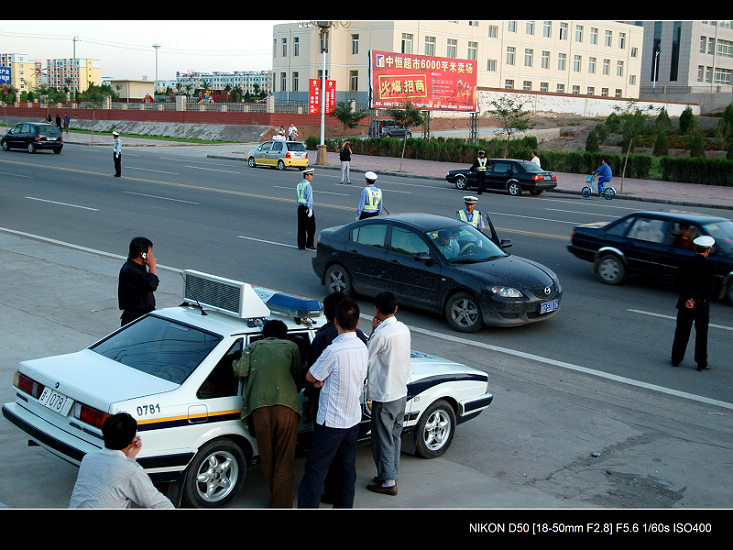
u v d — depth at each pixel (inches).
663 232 533.0
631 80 3545.8
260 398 208.4
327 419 205.6
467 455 267.4
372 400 226.2
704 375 364.8
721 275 502.6
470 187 1194.6
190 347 224.2
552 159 1596.9
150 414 198.5
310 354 221.0
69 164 1348.4
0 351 349.4
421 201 1013.2
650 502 233.9
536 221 858.8
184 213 831.1
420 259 441.4
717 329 445.7
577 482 247.3
